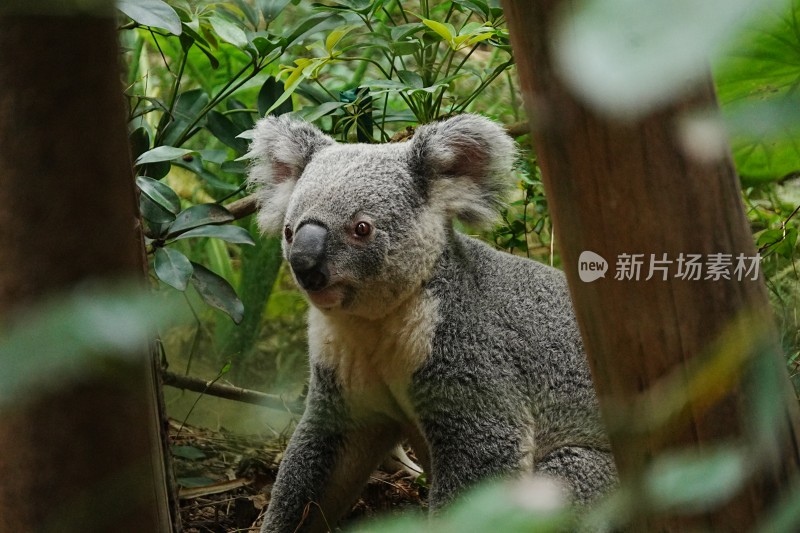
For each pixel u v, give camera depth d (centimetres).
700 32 51
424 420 400
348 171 396
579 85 53
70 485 109
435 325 394
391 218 387
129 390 105
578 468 400
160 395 341
